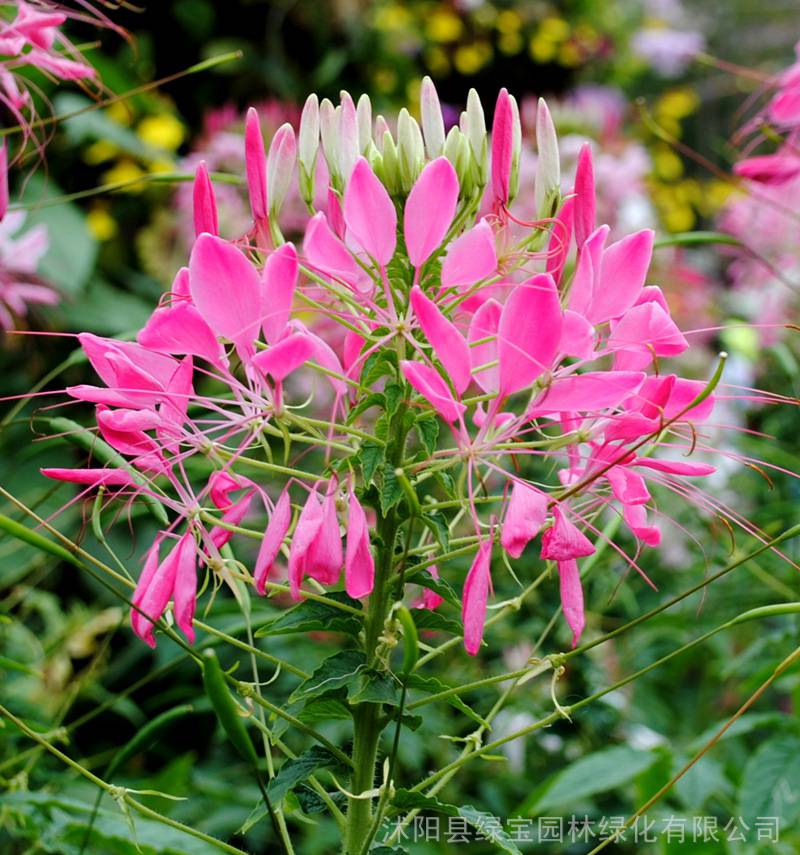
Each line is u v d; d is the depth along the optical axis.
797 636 0.69
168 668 0.56
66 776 0.66
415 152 0.49
